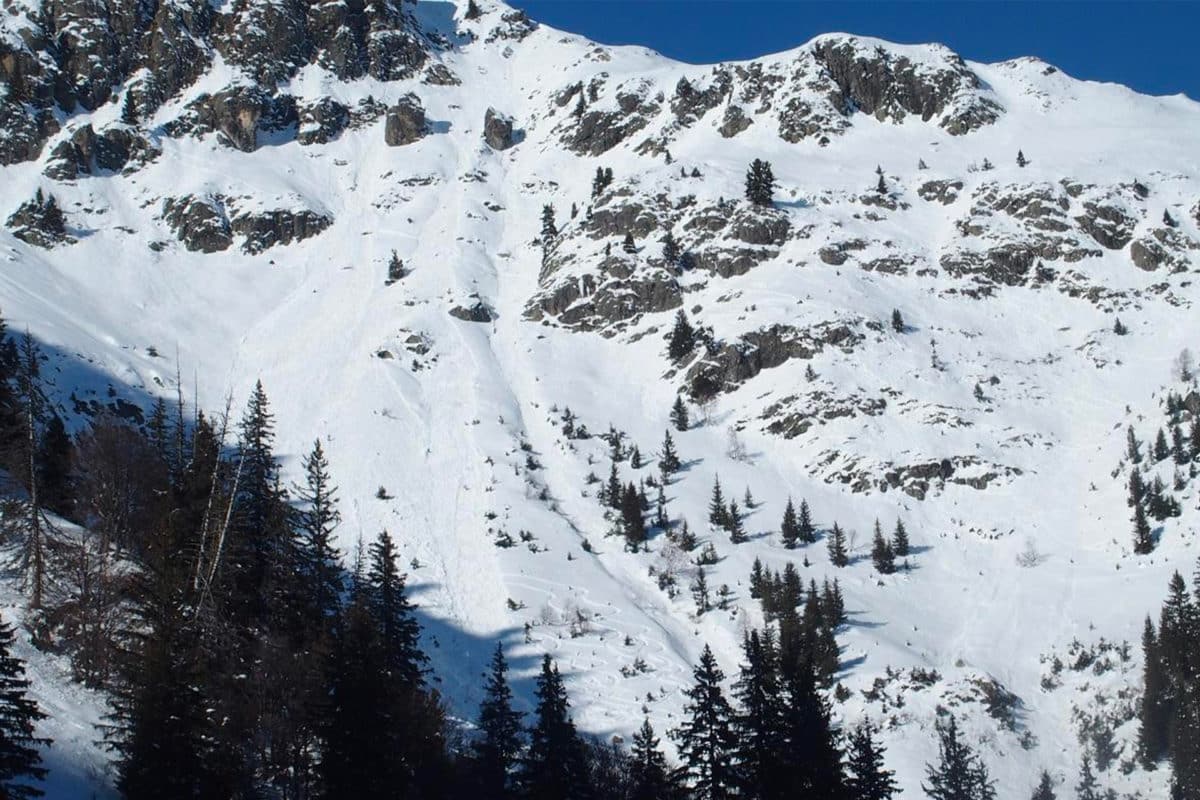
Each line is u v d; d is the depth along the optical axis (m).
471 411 168.12
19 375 77.56
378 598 64.56
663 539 129.00
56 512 75.06
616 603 113.06
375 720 47.38
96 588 58.81
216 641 50.56
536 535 128.50
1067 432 151.00
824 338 175.25
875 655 99.81
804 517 129.75
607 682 95.81
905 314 186.00
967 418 153.62
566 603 111.69
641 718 88.75
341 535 128.75
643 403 175.38
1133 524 119.38
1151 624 90.00
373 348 190.50
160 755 41.09
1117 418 149.50
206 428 68.31
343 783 46.22
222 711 46.25
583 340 199.88
